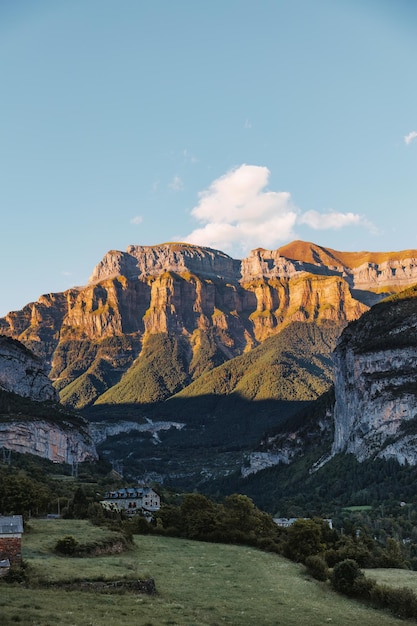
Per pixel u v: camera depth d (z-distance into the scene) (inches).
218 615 3656.5
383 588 4655.5
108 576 3880.4
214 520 6530.5
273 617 3796.8
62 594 3499.0
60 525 5753.0
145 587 3905.0
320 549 6117.1
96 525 5984.3
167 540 6176.2
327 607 4256.9
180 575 4598.9
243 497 7007.9
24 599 3255.4
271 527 7096.5
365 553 6358.3
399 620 4232.3
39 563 4042.8
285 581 4842.5
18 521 3843.5
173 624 3221.0
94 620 3043.8
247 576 4854.8
